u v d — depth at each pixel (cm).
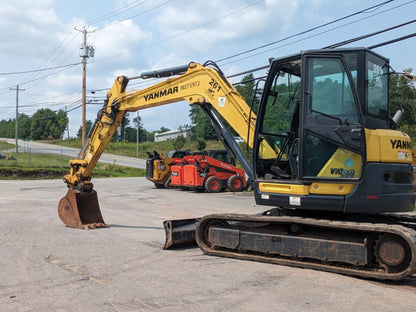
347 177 580
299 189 610
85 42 4231
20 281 554
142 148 8838
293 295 495
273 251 636
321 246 590
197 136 8881
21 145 8956
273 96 679
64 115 14200
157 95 949
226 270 610
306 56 610
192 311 445
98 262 659
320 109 598
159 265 643
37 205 1442
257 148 683
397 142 603
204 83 862
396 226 539
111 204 1579
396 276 523
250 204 1603
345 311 443
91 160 1022
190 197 1892
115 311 445
